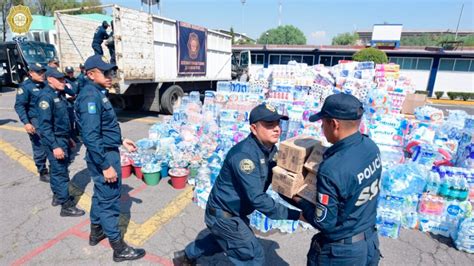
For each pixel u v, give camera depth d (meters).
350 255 1.59
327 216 1.51
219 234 2.05
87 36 9.49
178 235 3.14
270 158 2.05
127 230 3.20
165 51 8.52
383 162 3.95
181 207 3.70
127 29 7.10
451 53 20.16
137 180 4.47
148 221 3.38
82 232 3.13
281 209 1.91
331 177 1.47
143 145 4.88
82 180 4.42
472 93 19.45
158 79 8.36
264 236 3.18
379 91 5.34
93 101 2.39
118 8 6.82
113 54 7.51
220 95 5.77
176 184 4.18
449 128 4.96
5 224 3.23
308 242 3.09
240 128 4.95
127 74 7.23
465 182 3.33
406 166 3.61
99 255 2.78
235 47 24.75
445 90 21.12
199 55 10.11
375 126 4.71
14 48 13.42
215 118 5.71
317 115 1.62
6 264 2.63
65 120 3.30
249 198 1.85
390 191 3.29
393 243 3.12
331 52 23.17
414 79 21.64
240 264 2.07
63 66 8.75
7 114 8.87
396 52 21.20
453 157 4.42
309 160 1.83
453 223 3.22
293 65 6.81
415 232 3.34
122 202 3.79
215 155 4.04
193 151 4.75
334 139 1.60
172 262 2.72
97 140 2.39
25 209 3.56
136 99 9.23
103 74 2.52
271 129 1.86
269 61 24.77
